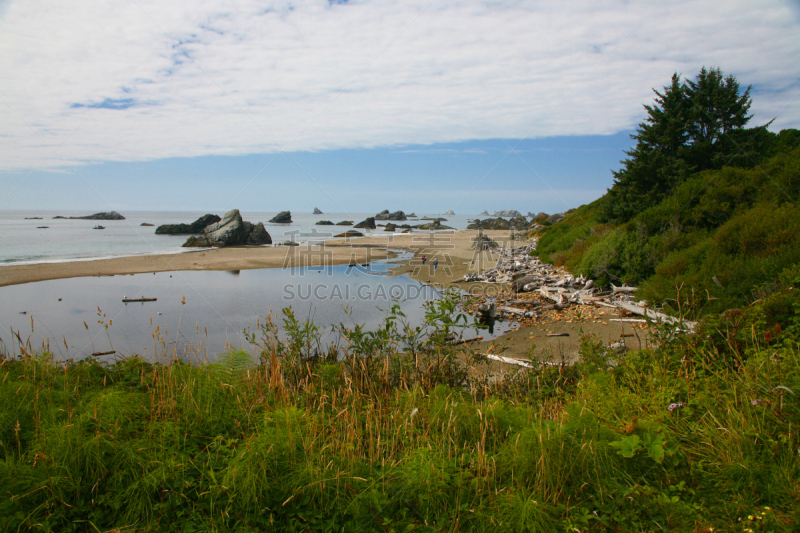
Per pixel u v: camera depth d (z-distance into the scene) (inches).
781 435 112.3
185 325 439.5
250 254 1179.3
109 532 96.6
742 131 776.9
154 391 156.5
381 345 208.8
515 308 509.0
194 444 128.0
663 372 163.3
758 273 340.8
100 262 937.5
